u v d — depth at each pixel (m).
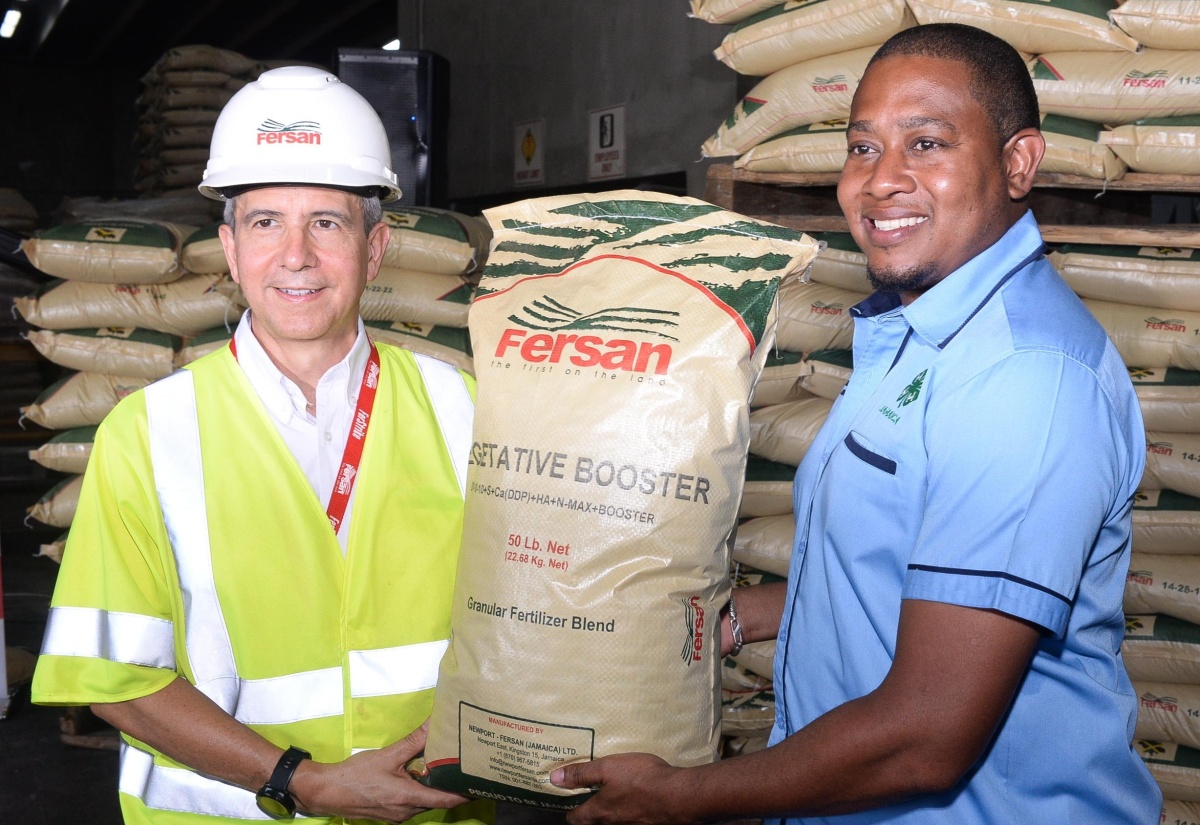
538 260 1.18
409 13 7.08
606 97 5.12
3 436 6.24
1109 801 1.02
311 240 1.17
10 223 6.48
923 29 1.08
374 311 2.84
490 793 1.10
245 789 1.15
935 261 1.05
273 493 1.17
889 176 1.05
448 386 1.33
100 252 2.91
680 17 4.56
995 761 1.00
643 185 4.89
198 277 3.02
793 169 2.23
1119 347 2.04
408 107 5.24
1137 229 1.84
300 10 10.57
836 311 2.26
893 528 1.01
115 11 12.09
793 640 1.14
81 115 14.91
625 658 1.04
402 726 1.19
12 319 5.93
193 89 5.83
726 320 1.07
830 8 2.12
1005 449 0.92
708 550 1.07
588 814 1.07
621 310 1.10
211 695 1.14
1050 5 1.93
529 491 1.06
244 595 1.14
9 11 12.70
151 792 1.17
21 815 2.53
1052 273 1.05
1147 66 1.88
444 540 1.23
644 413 1.05
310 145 1.15
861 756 0.93
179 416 1.17
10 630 3.92
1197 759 1.99
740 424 1.07
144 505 1.14
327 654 1.17
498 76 6.08
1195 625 2.02
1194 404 1.97
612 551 1.04
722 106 4.32
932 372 1.01
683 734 1.07
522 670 1.04
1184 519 2.00
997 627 0.90
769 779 0.96
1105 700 1.02
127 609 1.12
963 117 1.04
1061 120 1.97
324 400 1.21
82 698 1.10
